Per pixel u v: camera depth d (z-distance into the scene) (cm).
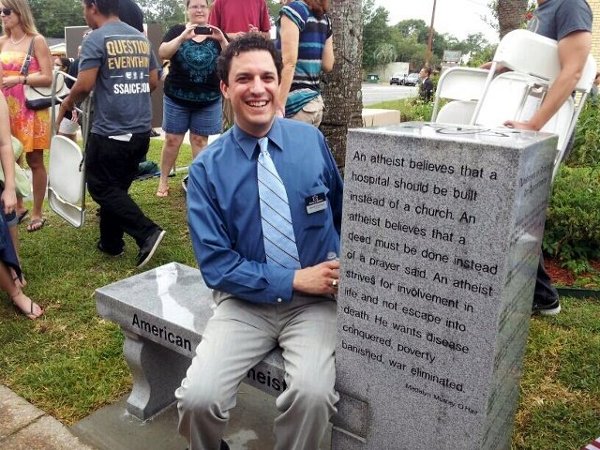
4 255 329
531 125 280
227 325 206
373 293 176
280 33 381
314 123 407
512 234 150
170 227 495
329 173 222
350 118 482
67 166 409
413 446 181
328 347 196
